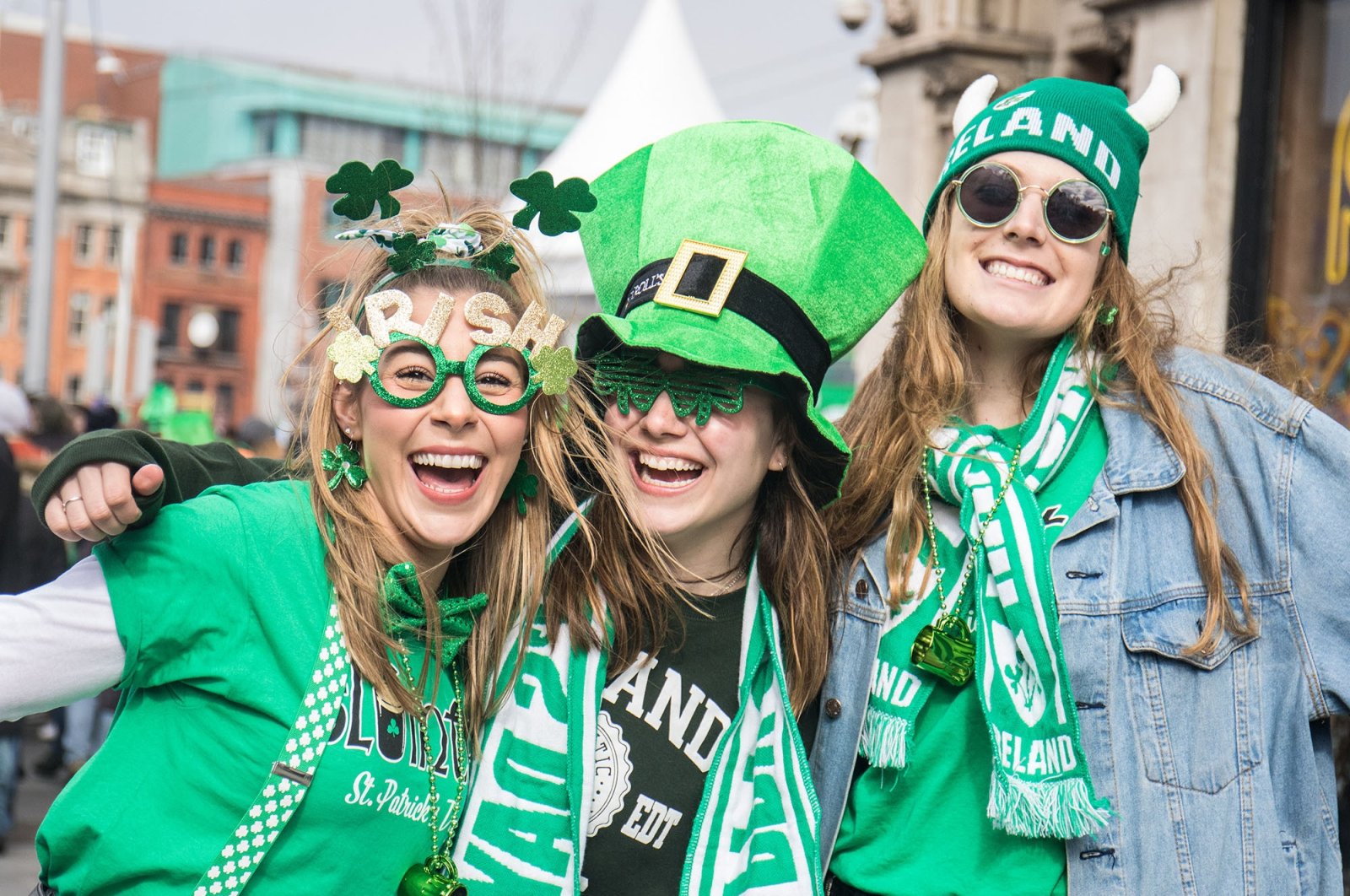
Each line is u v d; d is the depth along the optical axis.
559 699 2.55
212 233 55.22
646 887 2.56
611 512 2.59
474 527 2.32
